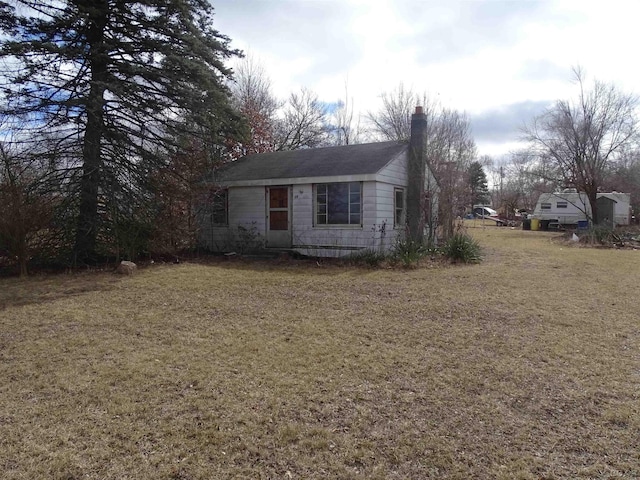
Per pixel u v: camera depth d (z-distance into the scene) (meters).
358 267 10.45
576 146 21.95
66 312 6.03
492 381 3.66
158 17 10.02
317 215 12.39
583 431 2.85
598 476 2.36
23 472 2.37
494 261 11.51
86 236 10.20
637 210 29.72
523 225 30.42
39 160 9.59
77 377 3.72
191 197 11.52
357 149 14.03
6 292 7.42
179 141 11.37
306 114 28.59
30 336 4.93
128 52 10.19
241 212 13.59
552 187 25.06
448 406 3.20
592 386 3.55
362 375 3.79
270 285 8.09
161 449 2.61
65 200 9.68
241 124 11.89
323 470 2.42
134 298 6.95
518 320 5.59
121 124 10.46
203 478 2.34
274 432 2.81
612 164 24.16
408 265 10.23
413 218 13.14
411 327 5.32
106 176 10.11
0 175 9.07
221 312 6.08
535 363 4.09
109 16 9.88
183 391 3.44
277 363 4.07
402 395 3.39
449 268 10.12
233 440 2.71
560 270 9.81
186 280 8.57
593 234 16.89
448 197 14.36
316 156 14.14
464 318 5.71
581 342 4.69
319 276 9.14
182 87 10.37
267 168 13.76
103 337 4.90
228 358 4.21
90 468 2.42
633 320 5.57
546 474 2.38
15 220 8.77
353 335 4.98
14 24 9.01
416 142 13.30
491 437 2.77
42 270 9.77
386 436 2.77
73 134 10.02
